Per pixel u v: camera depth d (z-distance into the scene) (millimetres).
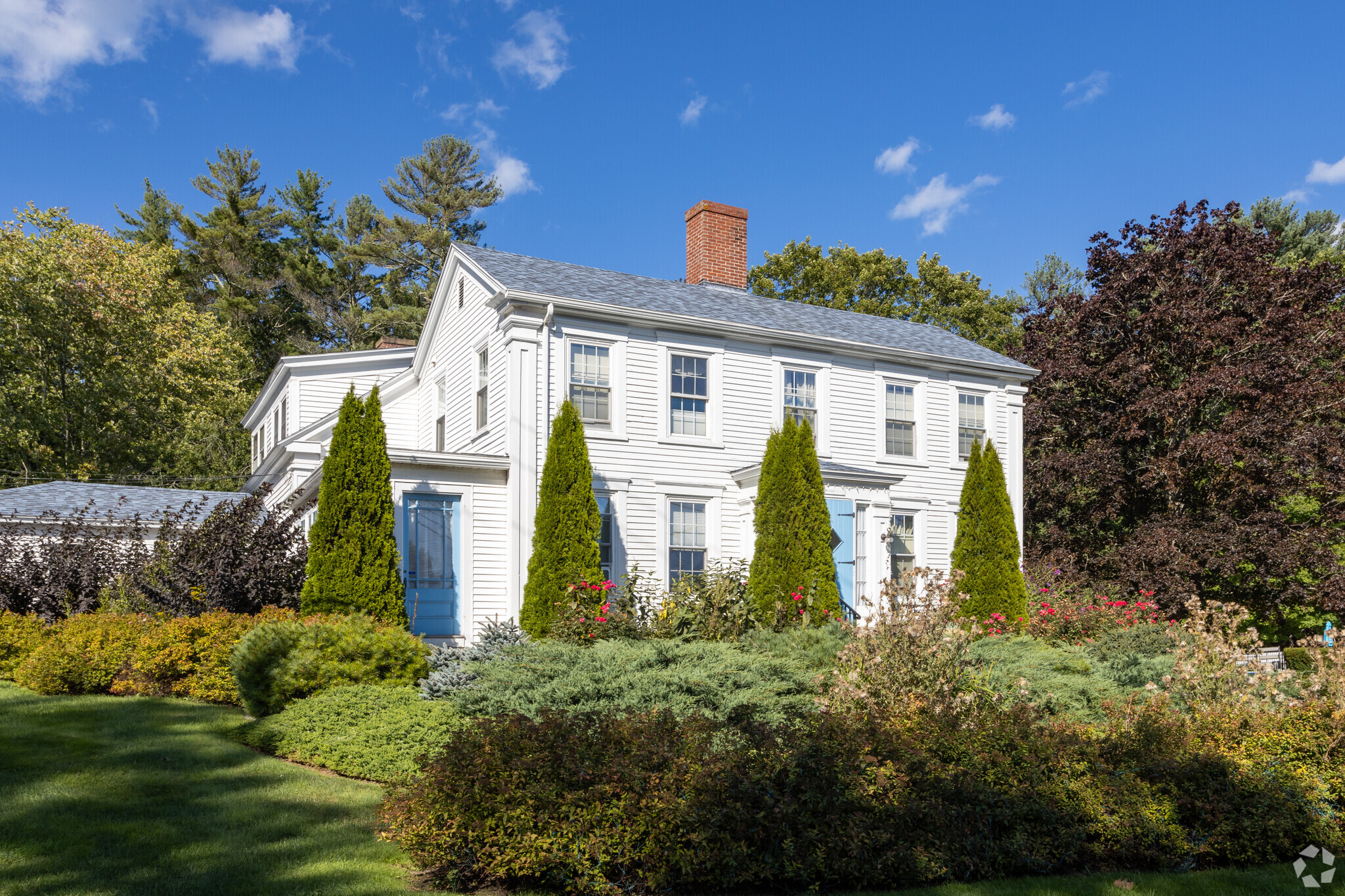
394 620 13398
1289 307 23281
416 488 15195
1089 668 12219
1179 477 22141
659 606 14594
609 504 16438
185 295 42250
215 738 9195
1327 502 22844
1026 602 17703
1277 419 21578
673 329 17375
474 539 15586
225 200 46094
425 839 5691
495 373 16641
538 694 8930
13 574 15133
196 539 14000
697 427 17641
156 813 6805
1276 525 21297
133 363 32469
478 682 9734
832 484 17562
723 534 17578
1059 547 24953
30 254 29750
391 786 6676
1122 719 8359
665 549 16922
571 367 16422
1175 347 23500
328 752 8438
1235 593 22766
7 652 12750
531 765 5781
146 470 34250
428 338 20734
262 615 12156
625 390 16797
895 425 20016
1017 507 21359
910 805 5938
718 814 5559
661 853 5555
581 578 14242
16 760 7906
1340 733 7668
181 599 13273
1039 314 26953
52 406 31016
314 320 45562
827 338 18859
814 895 5621
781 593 15156
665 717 6414
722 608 13477
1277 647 23828
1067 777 6715
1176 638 10094
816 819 5770
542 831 5648
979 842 6113
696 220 22156
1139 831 6402
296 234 47844
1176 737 7496
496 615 15609
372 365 23172
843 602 17312
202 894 5281
